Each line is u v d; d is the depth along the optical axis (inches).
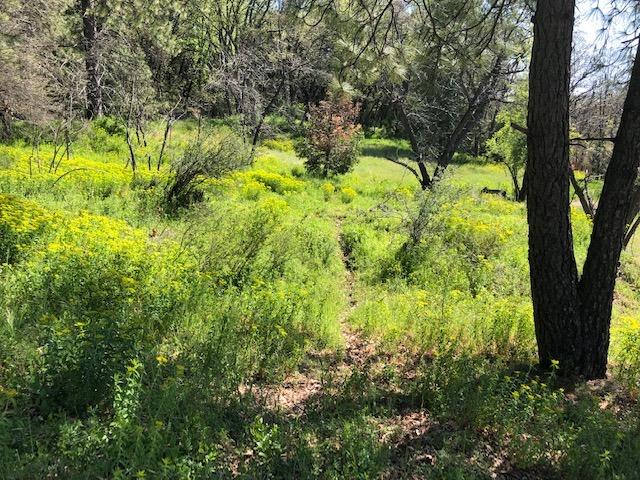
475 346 253.9
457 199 471.2
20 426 129.0
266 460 138.9
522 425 175.5
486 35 265.1
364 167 1167.0
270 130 931.3
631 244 690.8
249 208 479.8
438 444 167.5
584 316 224.7
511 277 408.5
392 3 242.2
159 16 818.8
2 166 503.2
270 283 293.9
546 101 206.1
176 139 836.0
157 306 216.8
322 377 193.9
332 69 249.4
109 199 436.8
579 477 153.1
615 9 239.3
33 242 267.9
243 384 191.0
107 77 696.4
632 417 191.3
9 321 179.8
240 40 967.6
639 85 210.8
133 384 140.9
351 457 144.2
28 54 676.7
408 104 624.1
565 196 215.8
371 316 277.4
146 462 121.7
